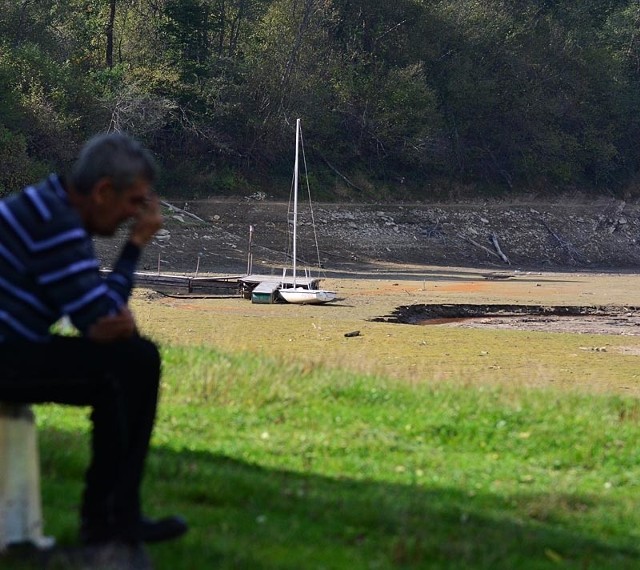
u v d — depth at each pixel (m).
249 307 92.06
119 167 11.43
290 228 168.62
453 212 193.50
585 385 43.88
